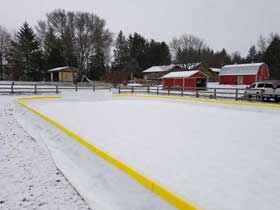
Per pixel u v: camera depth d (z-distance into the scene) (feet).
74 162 15.69
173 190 11.40
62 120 29.58
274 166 14.55
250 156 16.30
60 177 13.28
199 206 9.95
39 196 11.19
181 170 13.87
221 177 12.98
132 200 11.08
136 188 11.98
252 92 61.21
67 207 10.39
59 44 160.86
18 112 34.47
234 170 13.93
